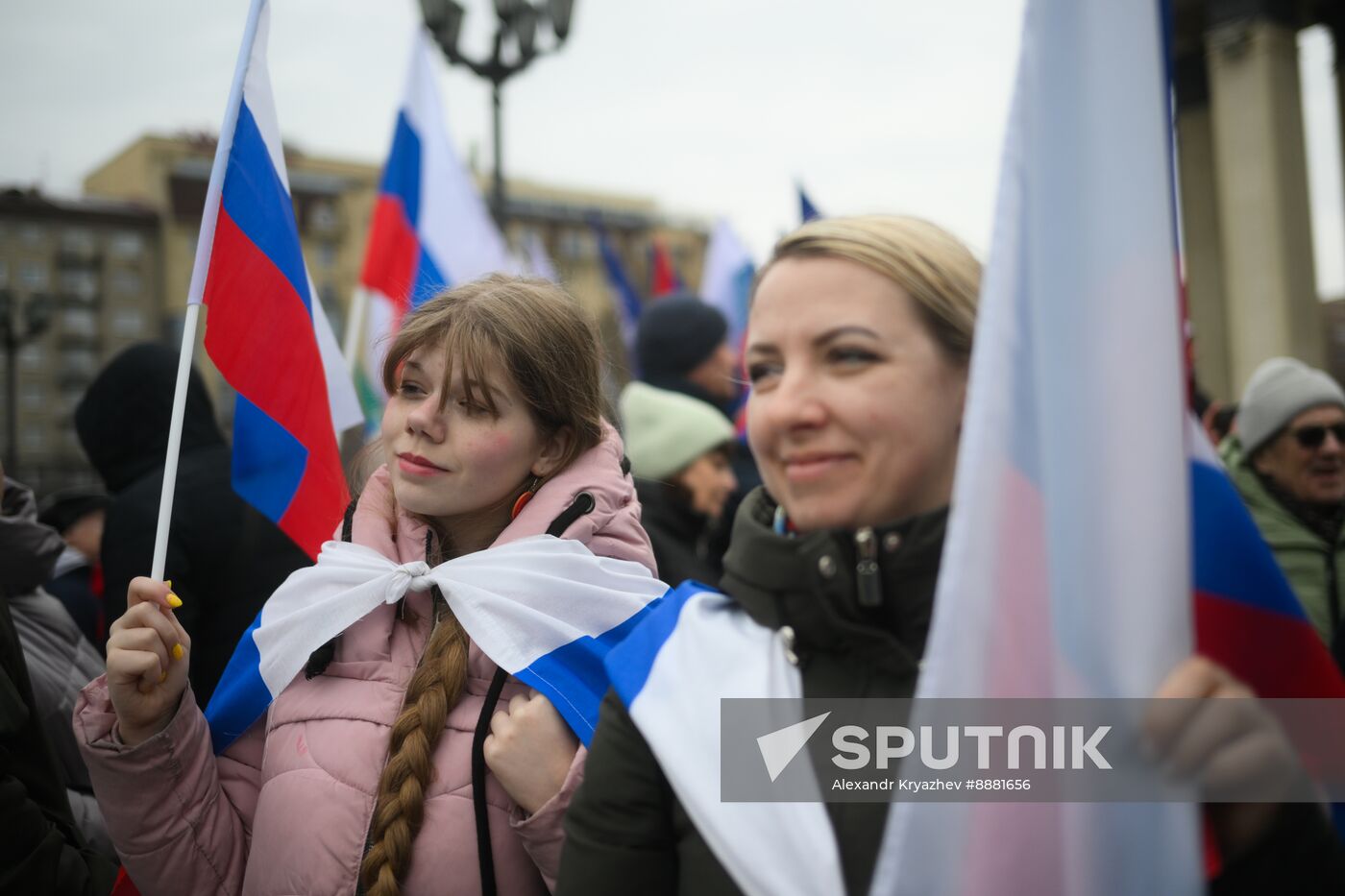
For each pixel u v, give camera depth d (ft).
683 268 183.62
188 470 8.07
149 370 8.51
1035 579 2.87
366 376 11.75
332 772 4.55
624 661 3.79
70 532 12.90
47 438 145.18
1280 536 9.59
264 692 4.93
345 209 148.46
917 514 3.30
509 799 4.49
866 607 3.26
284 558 8.09
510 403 4.88
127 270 146.82
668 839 3.57
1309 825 2.94
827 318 3.27
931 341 3.27
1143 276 3.03
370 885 4.33
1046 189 3.07
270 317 5.88
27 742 5.28
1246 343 60.85
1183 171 70.28
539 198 179.42
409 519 5.16
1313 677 3.26
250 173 5.79
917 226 3.41
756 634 3.53
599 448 5.31
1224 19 62.03
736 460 11.95
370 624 4.88
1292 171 60.70
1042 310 3.01
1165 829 2.82
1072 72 3.13
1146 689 2.85
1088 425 2.97
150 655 4.66
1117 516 2.93
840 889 3.09
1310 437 9.50
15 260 142.51
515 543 4.84
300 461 6.02
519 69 23.66
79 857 5.24
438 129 12.98
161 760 4.74
